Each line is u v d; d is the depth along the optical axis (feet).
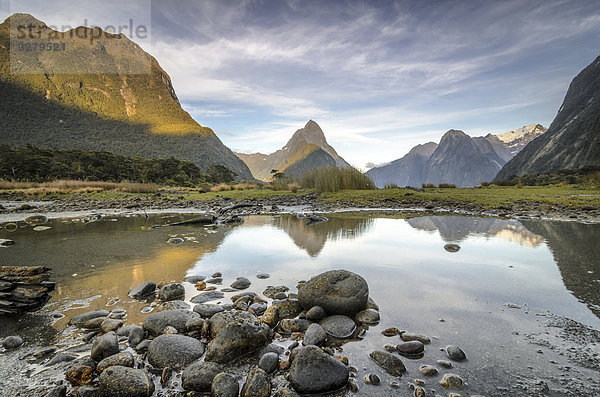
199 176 199.72
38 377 6.75
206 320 9.05
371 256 16.30
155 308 10.43
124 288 12.24
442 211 35.45
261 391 6.15
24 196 64.85
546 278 12.36
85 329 9.00
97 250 18.26
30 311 10.16
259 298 11.00
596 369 6.61
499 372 6.61
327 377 6.35
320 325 8.85
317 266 14.76
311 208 40.09
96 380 6.71
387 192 53.01
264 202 47.80
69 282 12.88
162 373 6.92
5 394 6.16
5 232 24.50
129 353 7.47
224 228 25.95
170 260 16.12
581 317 9.02
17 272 11.06
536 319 8.95
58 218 33.53
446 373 6.63
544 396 5.84
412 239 20.35
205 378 6.50
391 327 8.63
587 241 18.75
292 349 7.88
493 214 32.14
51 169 144.36
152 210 41.16
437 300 10.43
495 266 14.11
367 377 6.62
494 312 9.45
